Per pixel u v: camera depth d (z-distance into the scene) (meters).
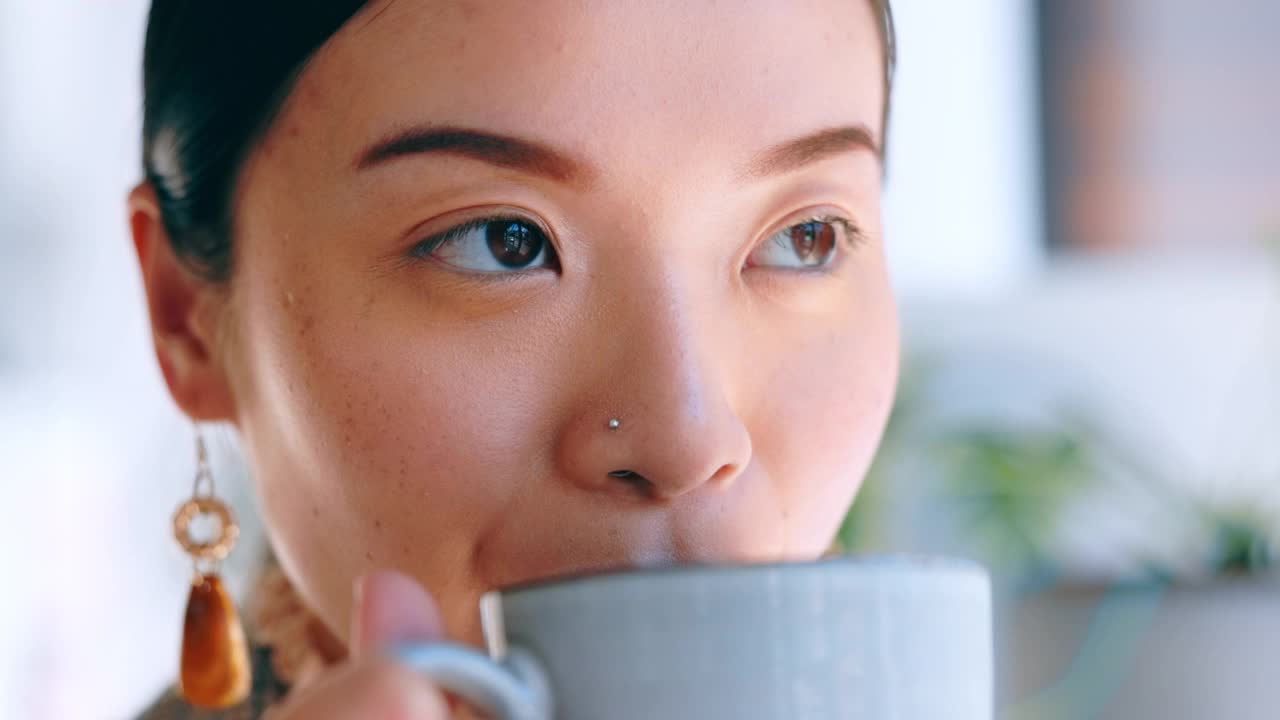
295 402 0.40
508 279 0.37
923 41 1.04
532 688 0.29
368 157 0.38
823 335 0.40
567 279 0.37
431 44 0.38
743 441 0.37
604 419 0.36
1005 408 1.03
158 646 1.09
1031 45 1.04
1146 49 1.03
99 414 1.13
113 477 1.12
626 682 0.29
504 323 0.37
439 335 0.38
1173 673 0.69
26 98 1.09
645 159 0.37
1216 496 0.91
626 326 0.37
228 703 0.46
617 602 0.29
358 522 0.39
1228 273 1.03
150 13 0.45
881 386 0.41
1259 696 0.68
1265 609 0.68
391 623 0.29
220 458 0.49
